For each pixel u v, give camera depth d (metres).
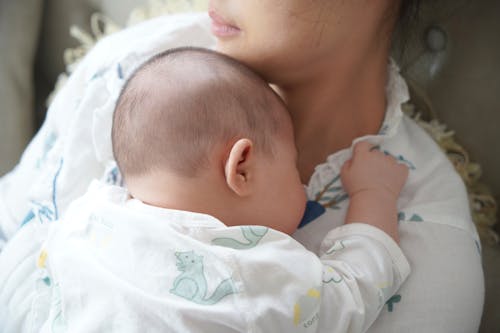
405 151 0.81
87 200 0.72
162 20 0.97
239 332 0.61
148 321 0.61
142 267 0.64
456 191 0.79
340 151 0.79
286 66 0.74
